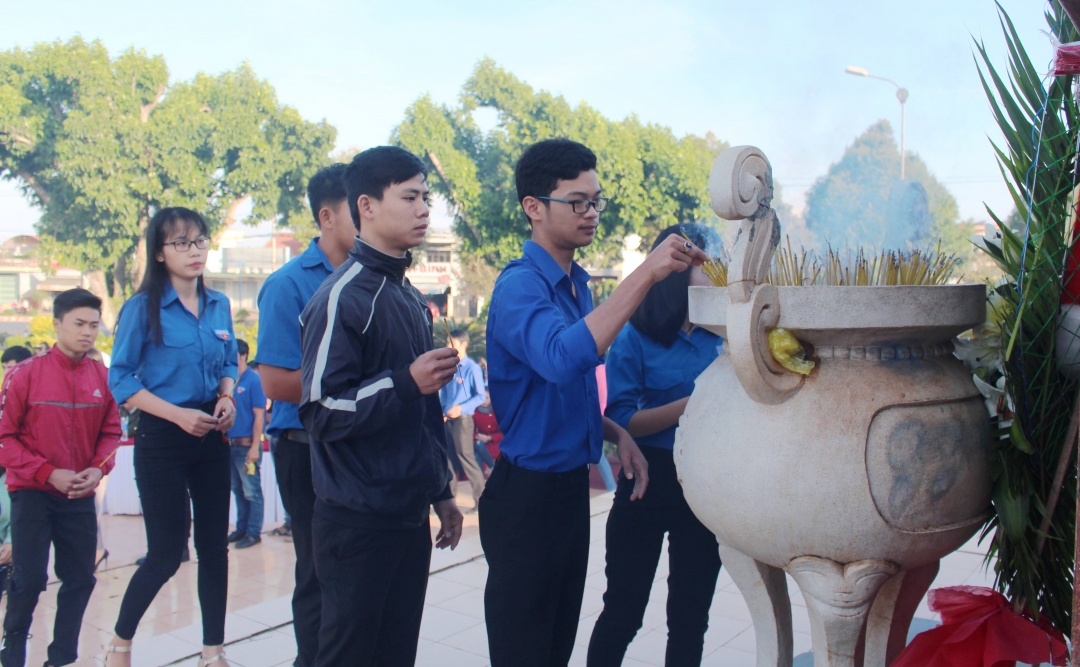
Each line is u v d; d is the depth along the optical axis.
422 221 2.07
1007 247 1.46
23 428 3.16
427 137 17.27
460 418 6.76
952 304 1.37
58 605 3.23
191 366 2.99
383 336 2.02
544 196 2.09
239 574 4.97
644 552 2.39
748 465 1.41
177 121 19.52
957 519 1.41
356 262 2.08
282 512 6.51
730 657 3.11
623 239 17.42
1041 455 1.44
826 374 1.40
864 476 1.34
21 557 3.11
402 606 2.19
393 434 2.03
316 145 21.64
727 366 1.60
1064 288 1.39
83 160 18.53
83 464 3.26
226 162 21.16
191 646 3.31
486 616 2.12
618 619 2.40
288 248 33.91
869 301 1.33
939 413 1.38
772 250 1.36
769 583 1.70
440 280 27.36
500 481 2.08
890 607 1.68
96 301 3.34
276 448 2.70
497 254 18.34
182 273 2.99
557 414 2.04
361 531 1.97
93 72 19.58
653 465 2.38
